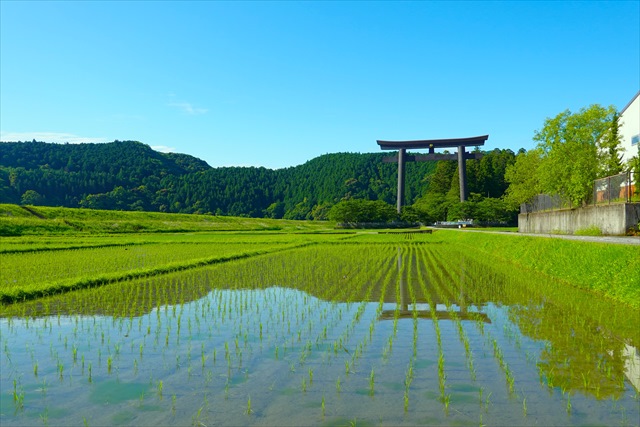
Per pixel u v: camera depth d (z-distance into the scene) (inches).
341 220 4165.8
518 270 847.1
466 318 448.8
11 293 548.1
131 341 376.2
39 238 1930.4
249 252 1192.8
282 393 261.9
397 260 1050.7
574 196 1362.0
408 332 398.3
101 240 1807.3
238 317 463.8
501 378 282.2
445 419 226.1
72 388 273.1
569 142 1499.8
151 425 222.7
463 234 1834.4
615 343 354.3
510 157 5108.3
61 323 440.5
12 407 246.8
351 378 285.0
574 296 560.1
